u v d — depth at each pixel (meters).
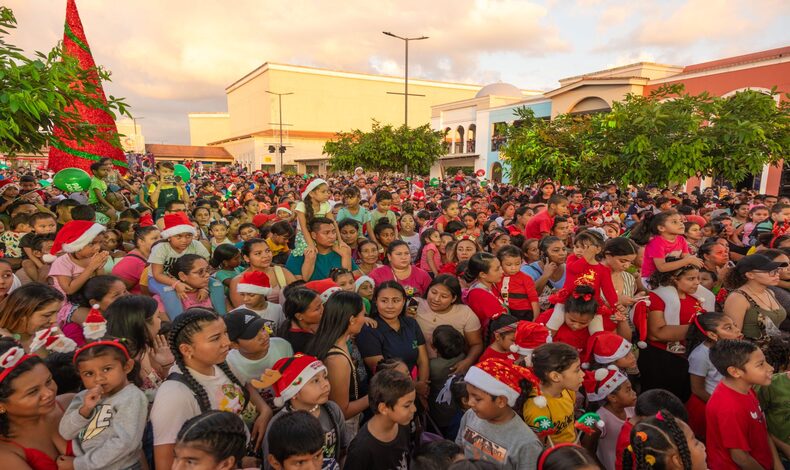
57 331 2.73
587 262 3.98
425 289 4.91
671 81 21.94
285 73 64.31
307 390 2.48
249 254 4.37
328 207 5.34
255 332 2.87
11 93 4.90
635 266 5.36
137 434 2.24
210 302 4.29
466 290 4.71
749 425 2.79
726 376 2.85
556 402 2.73
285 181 24.84
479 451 2.53
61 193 11.86
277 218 7.93
